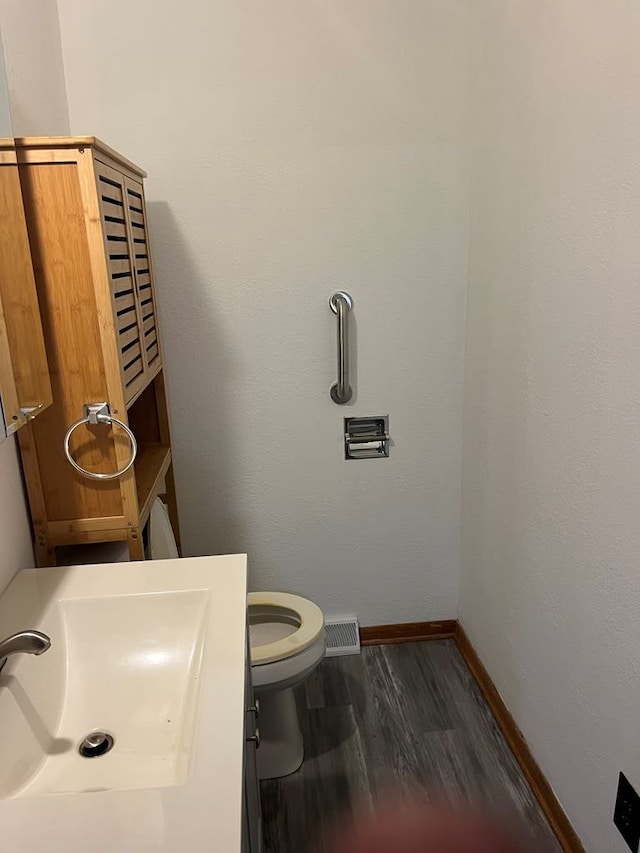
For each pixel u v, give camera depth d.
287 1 1.83
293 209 1.97
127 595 1.21
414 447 2.22
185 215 1.94
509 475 1.82
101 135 1.87
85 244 1.25
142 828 0.73
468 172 2.00
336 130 1.93
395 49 1.89
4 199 1.20
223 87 1.87
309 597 2.33
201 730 0.87
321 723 2.02
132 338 1.47
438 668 2.27
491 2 1.76
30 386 1.22
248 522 2.22
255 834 1.23
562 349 1.46
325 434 2.17
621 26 1.18
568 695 1.53
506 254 1.76
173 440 2.11
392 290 2.07
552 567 1.57
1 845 0.71
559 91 1.42
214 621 1.12
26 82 1.52
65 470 1.37
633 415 1.20
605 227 1.27
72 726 1.07
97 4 1.78
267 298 2.03
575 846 1.53
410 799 1.74
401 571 2.34
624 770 1.30
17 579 1.27
